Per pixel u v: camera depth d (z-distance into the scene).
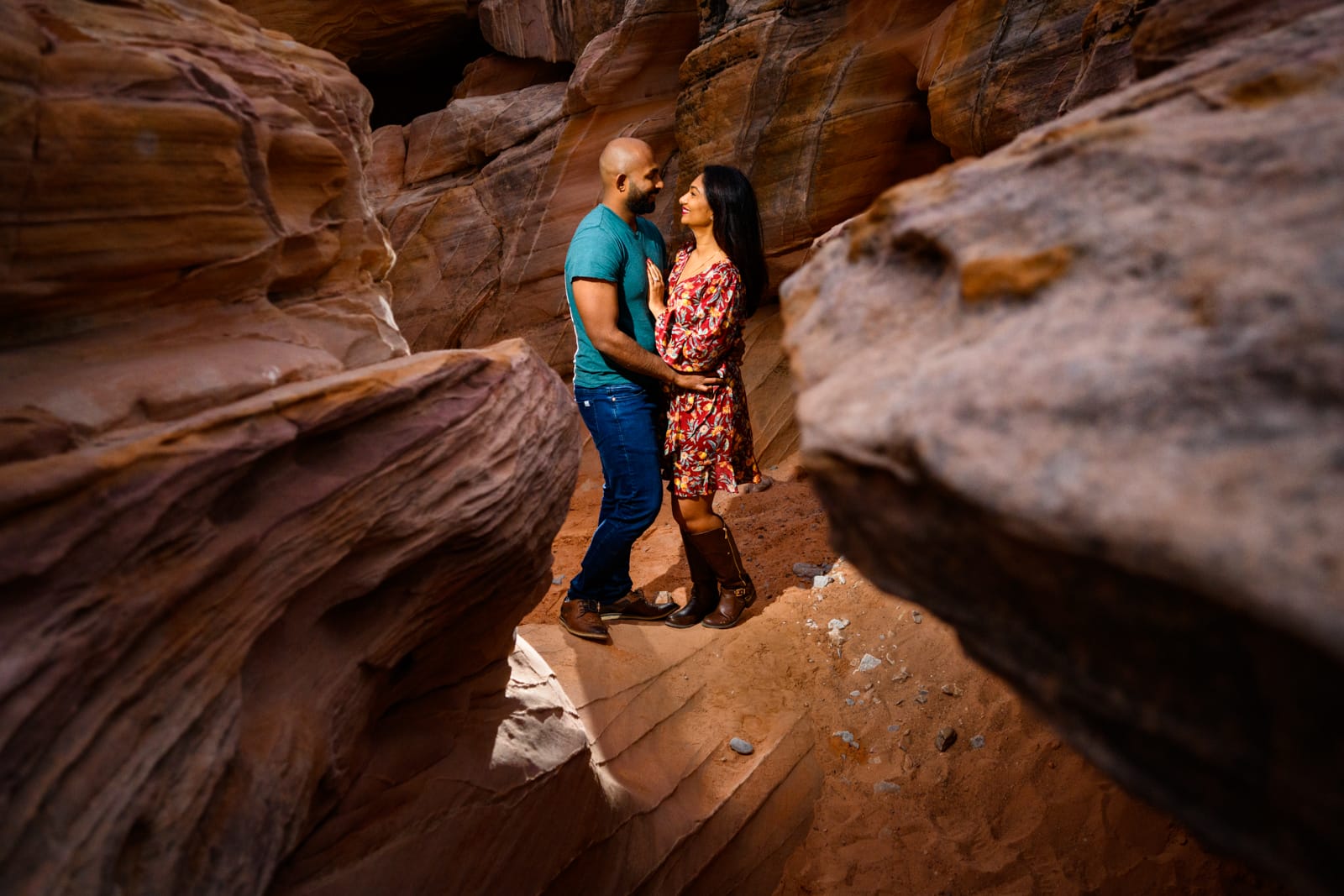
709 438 3.37
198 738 1.34
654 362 3.25
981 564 0.81
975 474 0.73
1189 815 0.71
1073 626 0.74
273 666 1.58
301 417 1.57
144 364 1.54
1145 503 0.63
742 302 3.31
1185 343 0.72
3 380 1.37
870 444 0.85
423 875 1.85
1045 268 0.88
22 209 1.40
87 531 1.16
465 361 2.05
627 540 3.34
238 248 1.78
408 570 1.85
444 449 1.86
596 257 3.14
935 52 4.77
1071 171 0.98
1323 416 0.62
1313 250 0.71
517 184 6.92
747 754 3.04
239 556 1.42
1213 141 0.89
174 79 1.62
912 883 2.61
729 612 3.66
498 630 2.33
